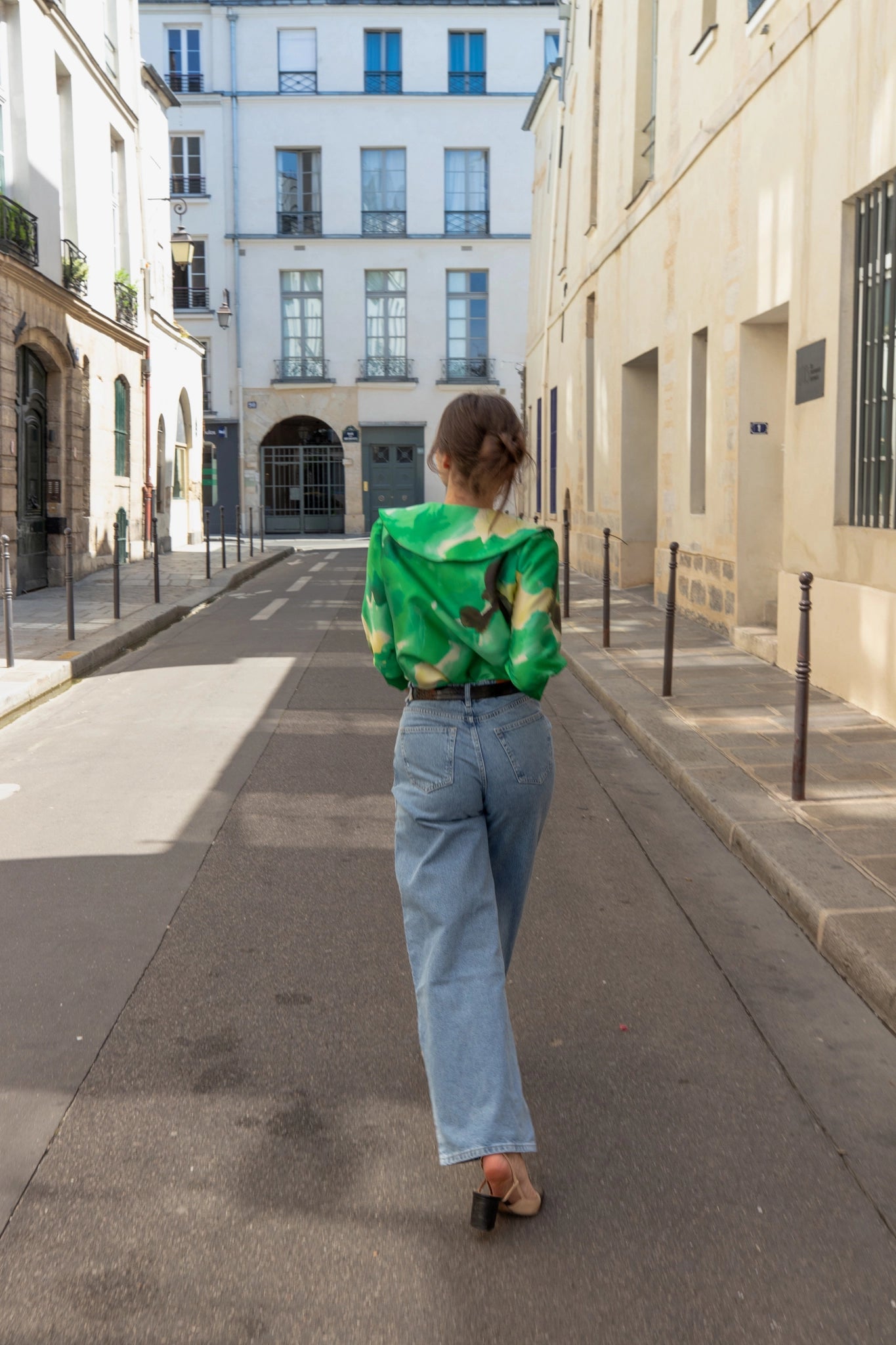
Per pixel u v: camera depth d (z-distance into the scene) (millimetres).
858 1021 3680
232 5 37625
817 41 8688
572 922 4480
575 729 8023
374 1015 3676
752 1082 3283
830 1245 2572
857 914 4215
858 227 8133
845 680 8242
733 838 5340
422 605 2707
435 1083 2637
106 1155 2902
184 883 4918
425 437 39312
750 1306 2379
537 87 38219
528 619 2631
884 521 7734
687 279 12750
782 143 9531
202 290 38781
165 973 3992
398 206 38781
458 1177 2818
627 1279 2459
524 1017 3680
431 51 38000
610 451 17312
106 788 6504
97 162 19688
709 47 11742
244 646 12180
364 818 5863
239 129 38188
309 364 39000
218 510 39406
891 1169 2867
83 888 4863
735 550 11133
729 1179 2816
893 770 6289
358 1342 2270
